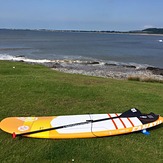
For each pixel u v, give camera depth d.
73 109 10.52
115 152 7.19
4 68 21.39
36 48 73.00
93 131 7.98
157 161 6.87
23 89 12.98
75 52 65.25
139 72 35.94
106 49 78.00
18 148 7.19
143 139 8.00
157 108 11.20
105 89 14.05
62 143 7.51
